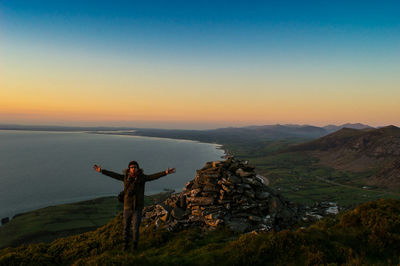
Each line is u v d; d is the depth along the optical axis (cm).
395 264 920
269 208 1894
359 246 1082
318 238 1088
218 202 1902
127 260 963
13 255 1284
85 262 1030
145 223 1959
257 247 1065
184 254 1197
